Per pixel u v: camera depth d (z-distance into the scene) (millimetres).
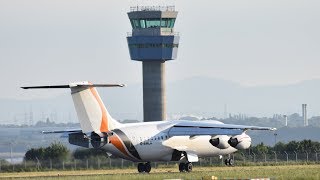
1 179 182500
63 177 184875
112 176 180000
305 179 166750
